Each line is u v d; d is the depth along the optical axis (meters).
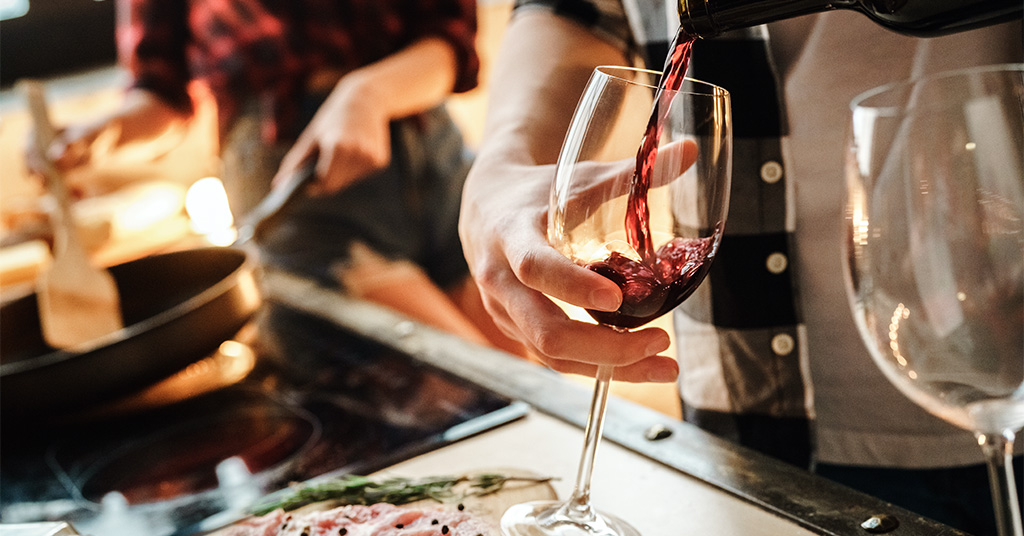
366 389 0.88
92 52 3.28
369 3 1.75
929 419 0.84
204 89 1.88
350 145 1.39
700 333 0.91
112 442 0.86
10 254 1.78
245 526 0.59
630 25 0.83
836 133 0.81
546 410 0.77
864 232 0.45
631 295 0.53
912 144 0.43
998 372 0.42
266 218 1.28
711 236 0.53
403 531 0.55
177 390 0.95
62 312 1.13
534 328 0.56
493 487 0.63
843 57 0.79
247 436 0.82
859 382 0.86
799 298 0.86
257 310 1.04
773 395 0.88
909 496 0.86
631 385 2.08
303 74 1.78
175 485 0.74
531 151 0.70
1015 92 0.44
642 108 0.50
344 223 1.74
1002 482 0.44
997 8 0.48
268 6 1.74
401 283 1.67
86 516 0.71
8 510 0.74
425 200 1.83
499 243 0.59
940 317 0.43
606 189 0.51
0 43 3.12
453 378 0.87
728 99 0.51
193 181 2.95
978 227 0.42
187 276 1.22
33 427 0.89
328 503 0.62
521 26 0.83
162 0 1.85
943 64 0.78
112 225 1.88
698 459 0.65
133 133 1.85
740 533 0.57
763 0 0.49
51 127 1.20
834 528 0.55
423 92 1.68
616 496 0.62
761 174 0.83
